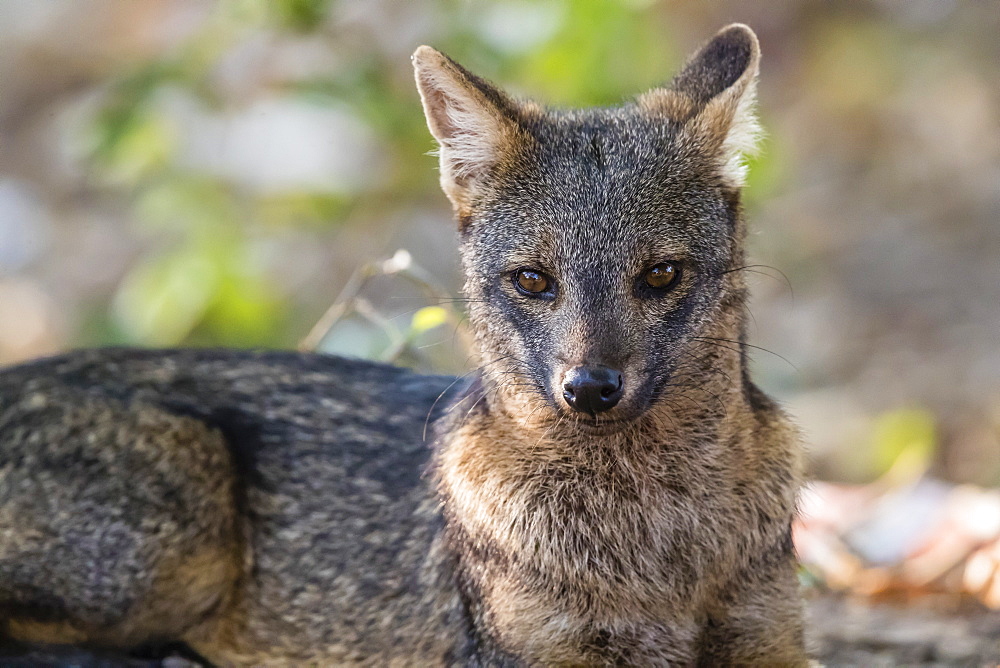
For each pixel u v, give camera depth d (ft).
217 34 54.34
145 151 53.11
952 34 82.38
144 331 54.54
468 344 35.06
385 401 35.09
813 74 81.30
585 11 50.44
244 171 54.75
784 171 64.03
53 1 91.30
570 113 32.40
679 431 29.84
